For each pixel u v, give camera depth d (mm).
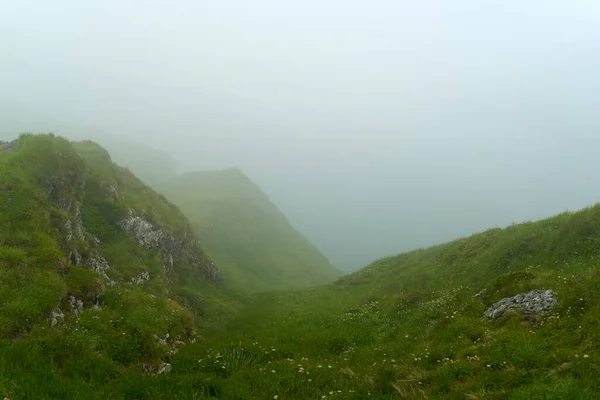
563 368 8312
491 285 17516
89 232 25500
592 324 10164
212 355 14391
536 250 23406
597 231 20000
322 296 37781
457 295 21188
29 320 12594
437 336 14562
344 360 14023
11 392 7984
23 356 10297
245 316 29797
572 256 19812
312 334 20000
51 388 8758
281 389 10117
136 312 17047
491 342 11297
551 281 14852
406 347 14539
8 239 16078
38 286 14359
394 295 29781
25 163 21938
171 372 12930
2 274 13844
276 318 27781
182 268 35438
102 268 22406
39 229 17766
